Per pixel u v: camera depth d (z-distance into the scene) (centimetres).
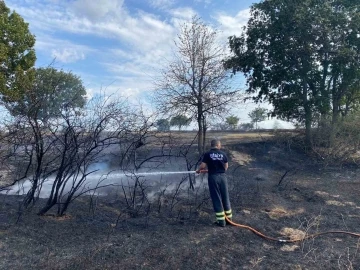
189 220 686
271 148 1747
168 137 843
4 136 661
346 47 1709
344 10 1758
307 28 1694
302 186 1110
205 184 979
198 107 1478
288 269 483
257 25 1873
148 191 910
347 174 1369
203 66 1501
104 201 806
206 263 491
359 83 1809
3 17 2047
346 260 513
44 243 533
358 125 1584
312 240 604
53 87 682
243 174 1299
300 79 1823
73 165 692
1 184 841
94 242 546
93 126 656
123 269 458
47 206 661
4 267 446
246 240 593
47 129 653
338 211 812
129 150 754
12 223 601
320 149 1614
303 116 1827
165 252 516
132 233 596
